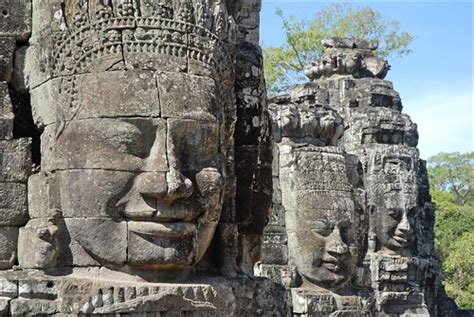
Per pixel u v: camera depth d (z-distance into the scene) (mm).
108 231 6449
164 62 6637
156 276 6598
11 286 6230
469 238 30578
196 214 6652
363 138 18641
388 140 18844
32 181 6719
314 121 14930
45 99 6797
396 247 18344
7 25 6938
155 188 6379
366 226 15500
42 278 6328
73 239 6531
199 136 6688
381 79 19547
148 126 6516
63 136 6598
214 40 6934
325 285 14234
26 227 6645
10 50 6934
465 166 45125
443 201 35844
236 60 7918
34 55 6902
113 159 6469
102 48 6590
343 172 14617
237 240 7598
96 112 6508
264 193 8055
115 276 6496
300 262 14203
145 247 6457
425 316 18094
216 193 6734
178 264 6586
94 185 6457
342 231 14406
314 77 19609
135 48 6605
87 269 6523
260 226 8055
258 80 7992
